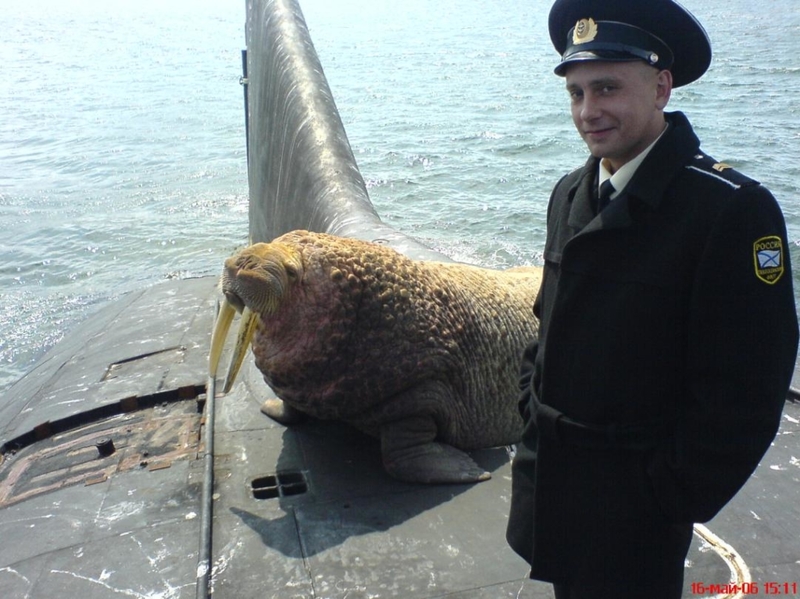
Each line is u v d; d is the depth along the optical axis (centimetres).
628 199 218
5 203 1986
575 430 231
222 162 2348
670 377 219
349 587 350
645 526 228
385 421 422
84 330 948
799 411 498
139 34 8875
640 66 216
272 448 461
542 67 4256
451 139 2417
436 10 11125
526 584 347
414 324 413
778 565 353
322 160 746
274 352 403
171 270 1455
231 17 12444
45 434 560
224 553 374
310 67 875
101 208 1903
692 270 208
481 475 422
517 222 1570
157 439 505
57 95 4025
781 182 1597
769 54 3953
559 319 233
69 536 407
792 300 206
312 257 399
